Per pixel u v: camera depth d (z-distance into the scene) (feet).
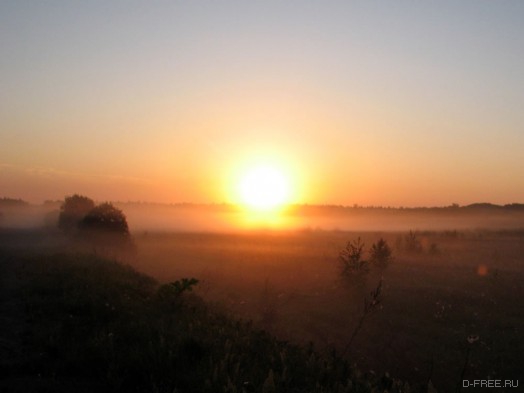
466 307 61.62
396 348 46.65
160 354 27.71
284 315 56.85
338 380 28.14
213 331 35.70
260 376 26.63
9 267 68.85
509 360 44.24
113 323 35.27
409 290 71.10
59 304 39.91
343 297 66.95
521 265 100.37
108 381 24.84
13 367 26.37
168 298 45.68
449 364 42.98
